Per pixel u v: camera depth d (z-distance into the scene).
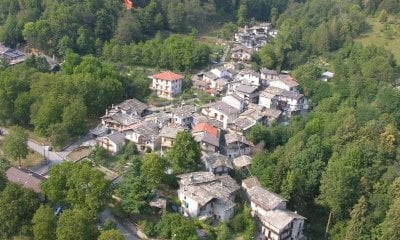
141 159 98.50
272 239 88.06
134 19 176.12
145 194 87.69
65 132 111.25
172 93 143.38
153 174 91.69
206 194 90.31
